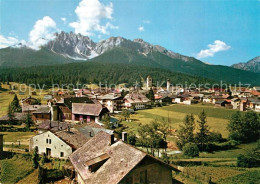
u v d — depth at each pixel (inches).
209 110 4707.2
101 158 943.0
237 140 2454.5
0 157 1717.5
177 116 4040.4
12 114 3041.3
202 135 2255.2
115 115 4141.2
